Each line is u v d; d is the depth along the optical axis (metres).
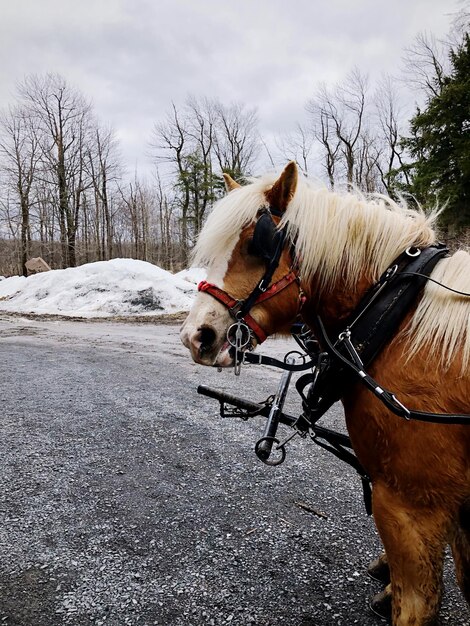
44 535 2.61
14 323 13.16
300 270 1.64
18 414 4.78
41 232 38.09
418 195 18.16
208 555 2.44
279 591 2.17
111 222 44.09
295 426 1.84
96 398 5.41
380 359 1.52
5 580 2.21
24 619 1.96
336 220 1.65
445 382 1.39
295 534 2.64
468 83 17.06
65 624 1.94
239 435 4.21
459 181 16.36
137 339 10.21
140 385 6.02
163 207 47.56
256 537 2.61
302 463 3.61
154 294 16.03
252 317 1.61
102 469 3.48
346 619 1.99
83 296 16.59
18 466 3.51
